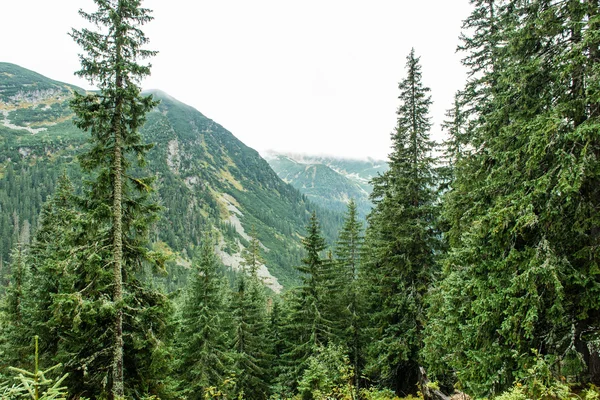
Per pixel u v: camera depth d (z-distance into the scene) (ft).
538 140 25.89
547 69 28.99
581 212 25.20
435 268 54.08
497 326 28.12
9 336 57.26
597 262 24.93
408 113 59.57
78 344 40.06
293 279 518.78
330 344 58.70
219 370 73.61
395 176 58.70
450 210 42.22
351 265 90.53
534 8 29.25
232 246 563.89
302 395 46.14
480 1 49.55
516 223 26.16
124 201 41.73
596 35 22.71
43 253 67.05
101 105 38.63
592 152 24.13
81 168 38.73
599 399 24.09
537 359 24.57
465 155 42.86
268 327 98.78
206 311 73.26
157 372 42.32
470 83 49.57
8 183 554.05
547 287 25.22
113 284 38.40
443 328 35.94
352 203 93.35
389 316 57.67
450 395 47.01
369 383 71.61
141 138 41.98
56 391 13.08
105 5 36.96
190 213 611.88
